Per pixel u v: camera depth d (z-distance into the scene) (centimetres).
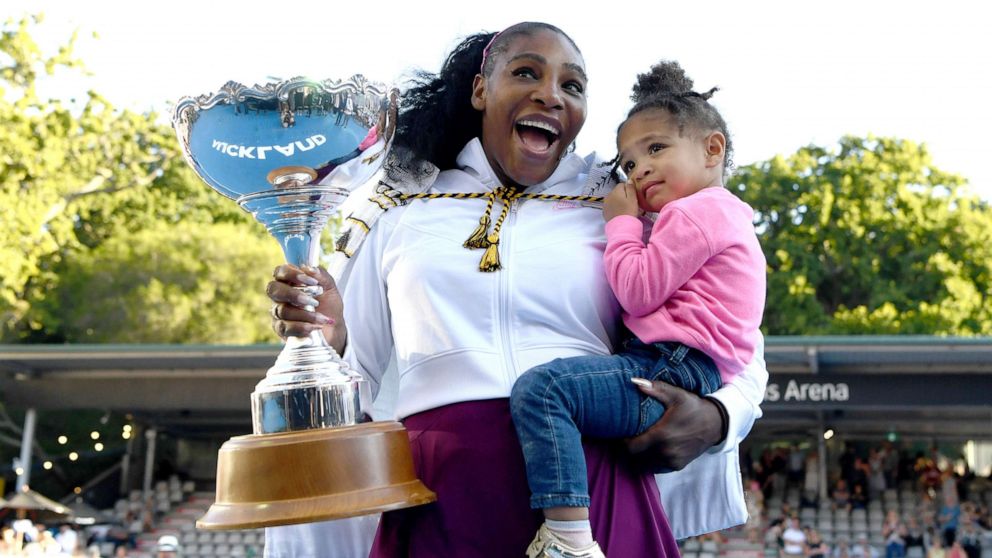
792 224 3388
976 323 3238
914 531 1888
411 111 259
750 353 228
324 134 213
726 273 226
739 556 1877
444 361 230
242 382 1948
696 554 1880
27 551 2041
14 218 2791
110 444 2934
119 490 2573
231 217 3625
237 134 211
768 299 3192
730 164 253
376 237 251
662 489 249
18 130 2845
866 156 3459
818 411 2098
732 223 228
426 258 237
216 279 3022
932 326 3106
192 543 2203
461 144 259
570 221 246
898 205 3400
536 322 233
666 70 257
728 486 247
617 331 241
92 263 3019
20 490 2033
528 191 250
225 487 205
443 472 223
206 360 1928
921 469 2091
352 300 250
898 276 3384
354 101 213
